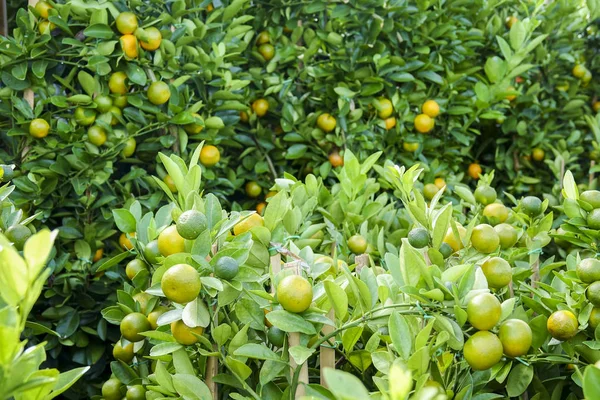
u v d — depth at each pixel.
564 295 1.53
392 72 3.10
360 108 3.06
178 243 1.31
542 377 1.61
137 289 1.63
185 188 1.45
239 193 3.34
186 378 1.23
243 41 2.98
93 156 2.50
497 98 3.30
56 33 2.59
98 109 2.52
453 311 1.26
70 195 2.57
